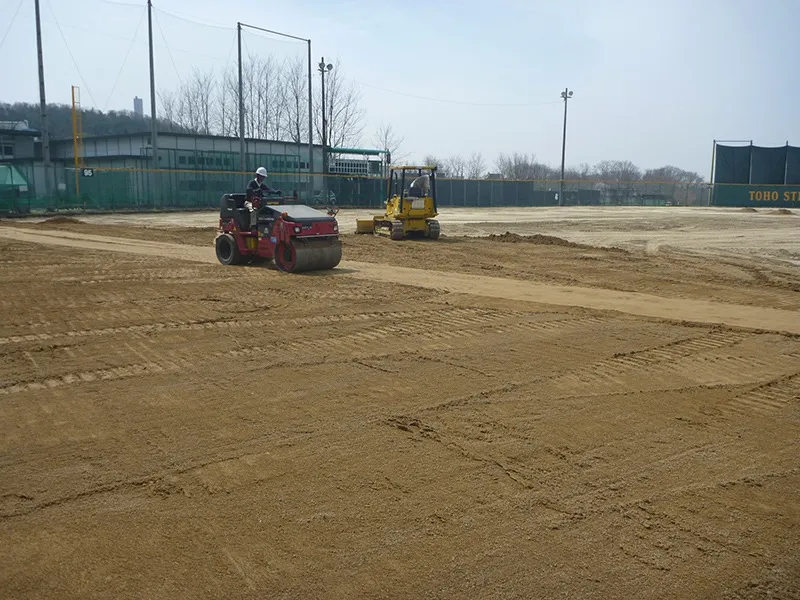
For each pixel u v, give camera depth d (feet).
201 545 13.57
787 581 12.73
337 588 12.28
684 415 21.25
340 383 23.85
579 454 18.20
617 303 40.78
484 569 12.93
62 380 24.00
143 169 152.35
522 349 28.99
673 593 12.31
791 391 23.81
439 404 21.77
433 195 81.46
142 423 19.92
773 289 47.57
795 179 228.22
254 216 53.21
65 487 15.93
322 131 197.36
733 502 15.72
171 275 49.96
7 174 138.31
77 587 12.20
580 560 13.29
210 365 26.00
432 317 35.63
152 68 150.00
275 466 17.16
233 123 210.38
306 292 43.06
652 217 145.18
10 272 51.08
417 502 15.42
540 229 106.73
